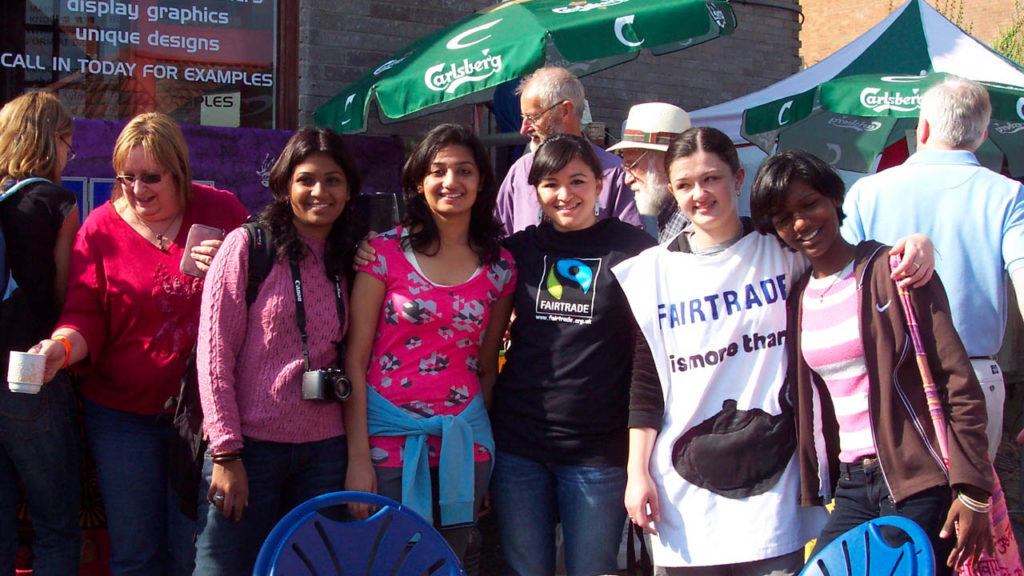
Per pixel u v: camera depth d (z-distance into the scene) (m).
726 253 2.82
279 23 5.79
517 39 4.58
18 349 2.98
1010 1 18.00
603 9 4.84
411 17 6.18
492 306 3.07
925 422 2.52
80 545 3.20
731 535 2.74
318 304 2.85
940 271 3.24
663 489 2.84
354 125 5.03
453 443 2.86
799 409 2.71
